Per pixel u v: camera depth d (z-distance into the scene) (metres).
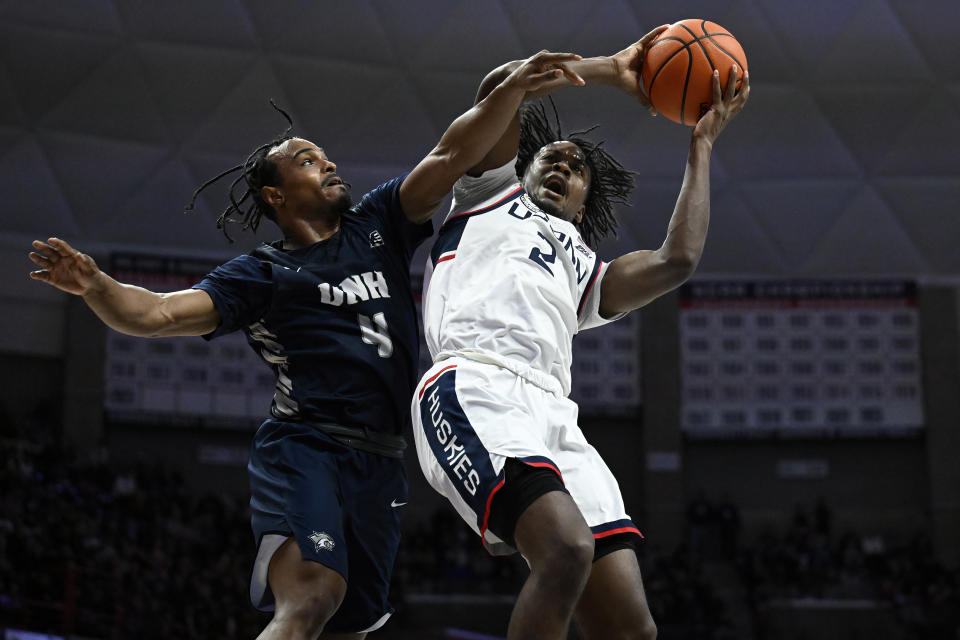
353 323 3.73
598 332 24.64
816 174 24.77
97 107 22.42
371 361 3.69
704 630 19.77
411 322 3.87
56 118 22.17
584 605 3.53
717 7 24.06
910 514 23.88
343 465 3.60
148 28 22.59
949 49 24.27
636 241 24.11
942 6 24.14
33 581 14.10
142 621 15.55
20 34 21.73
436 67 23.97
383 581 3.70
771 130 24.62
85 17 22.14
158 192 22.86
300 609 3.30
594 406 24.23
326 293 3.72
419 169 3.82
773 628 20.61
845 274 24.73
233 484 22.64
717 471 24.31
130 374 22.20
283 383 3.72
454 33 23.89
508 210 3.84
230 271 3.72
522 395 3.43
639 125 24.22
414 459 23.28
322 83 23.55
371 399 3.68
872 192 24.78
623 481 24.11
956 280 24.59
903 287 24.56
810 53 24.34
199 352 22.89
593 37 23.91
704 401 24.44
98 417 21.77
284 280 3.71
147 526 19.27
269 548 3.43
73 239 22.25
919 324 24.48
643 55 4.04
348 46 23.62
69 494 18.58
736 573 22.41
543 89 3.65
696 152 3.92
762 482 24.27
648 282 3.85
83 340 21.95
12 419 19.67
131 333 3.44
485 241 3.74
